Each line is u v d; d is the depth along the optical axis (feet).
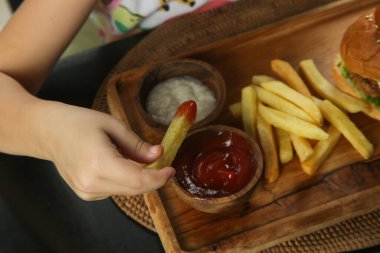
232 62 1.92
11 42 1.67
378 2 2.00
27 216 1.65
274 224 1.54
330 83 1.86
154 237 1.60
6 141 1.49
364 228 1.54
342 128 1.67
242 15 2.07
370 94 1.75
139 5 2.07
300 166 1.66
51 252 1.57
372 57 1.72
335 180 1.62
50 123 1.36
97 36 2.40
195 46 2.00
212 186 1.53
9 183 1.72
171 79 1.84
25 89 1.58
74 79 1.95
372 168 1.64
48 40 1.69
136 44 2.04
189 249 1.53
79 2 1.72
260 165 1.53
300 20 1.97
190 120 1.41
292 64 1.90
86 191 1.29
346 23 1.97
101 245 1.58
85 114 1.35
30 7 1.70
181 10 2.11
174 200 1.62
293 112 1.70
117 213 1.64
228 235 1.54
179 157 1.58
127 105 1.86
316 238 1.54
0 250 1.59
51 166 1.75
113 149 1.27
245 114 1.72
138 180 1.25
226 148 1.60
